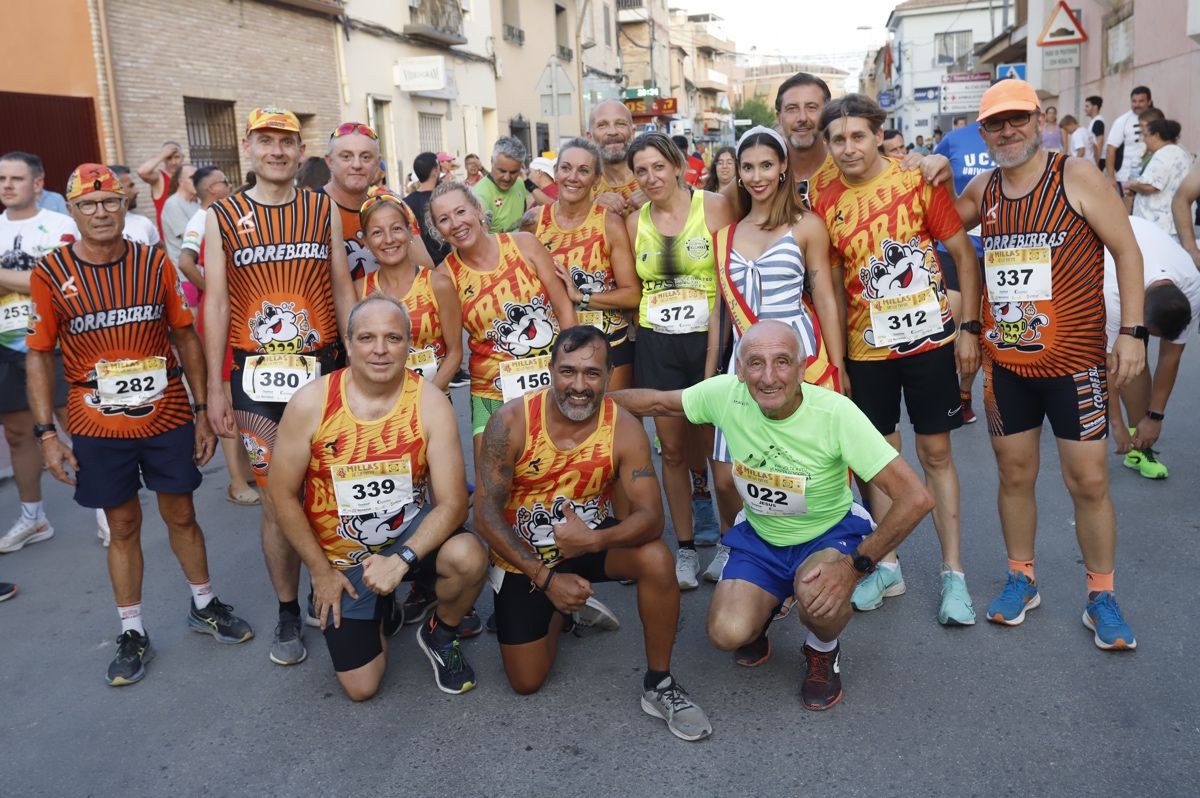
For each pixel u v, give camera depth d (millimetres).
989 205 3965
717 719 3568
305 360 4258
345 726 3645
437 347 4637
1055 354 3846
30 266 5375
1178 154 9250
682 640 4211
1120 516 5234
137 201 11734
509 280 4613
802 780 3166
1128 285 3762
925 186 4125
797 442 3486
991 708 3521
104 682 4059
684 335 4719
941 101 29172
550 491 3639
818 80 4688
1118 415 5629
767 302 4270
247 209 4211
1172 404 7316
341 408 3643
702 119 66312
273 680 4027
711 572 4777
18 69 11055
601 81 34500
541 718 3637
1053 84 22562
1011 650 3930
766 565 3705
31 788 3330
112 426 4051
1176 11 14320
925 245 4191
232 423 4340
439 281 4570
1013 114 3703
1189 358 8781
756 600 3602
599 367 3432
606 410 3605
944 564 4297
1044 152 3844
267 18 14328
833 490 3588
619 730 3531
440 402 3756
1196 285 5129
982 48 31453
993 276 3971
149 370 4117
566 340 3428
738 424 3604
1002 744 3297
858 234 4195
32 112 10516
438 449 3730
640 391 3895
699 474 5309
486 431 3576
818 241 4250
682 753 3361
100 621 4656
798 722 3516
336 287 4469
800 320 4266
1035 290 3836
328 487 3709
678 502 4801
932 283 4195
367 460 3674
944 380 4242
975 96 28891
